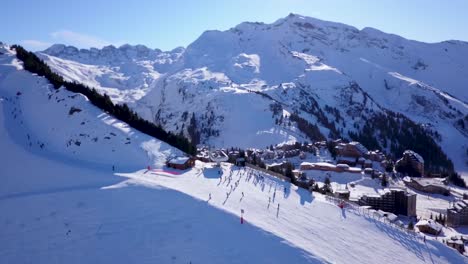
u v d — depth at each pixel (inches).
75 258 2458.2
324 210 3353.8
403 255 2854.3
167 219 2768.2
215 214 2812.5
